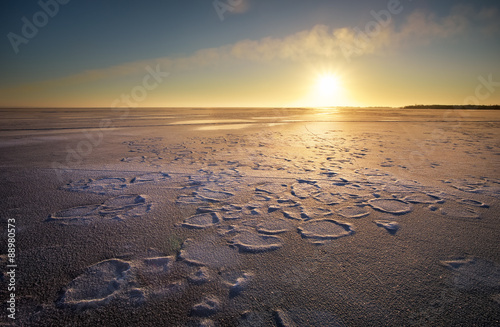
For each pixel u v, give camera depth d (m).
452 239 1.91
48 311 1.24
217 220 2.29
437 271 1.53
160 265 1.62
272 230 2.09
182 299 1.32
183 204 2.68
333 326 1.15
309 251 1.77
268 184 3.39
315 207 2.58
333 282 1.44
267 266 1.60
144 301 1.31
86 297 1.34
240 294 1.35
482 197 2.80
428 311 1.23
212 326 1.16
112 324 1.17
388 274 1.51
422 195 2.89
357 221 2.24
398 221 2.23
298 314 1.22
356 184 3.35
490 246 1.80
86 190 3.13
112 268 1.59
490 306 1.25
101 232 2.05
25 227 2.13
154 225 2.19
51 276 1.51
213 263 1.64
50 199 2.80
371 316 1.20
